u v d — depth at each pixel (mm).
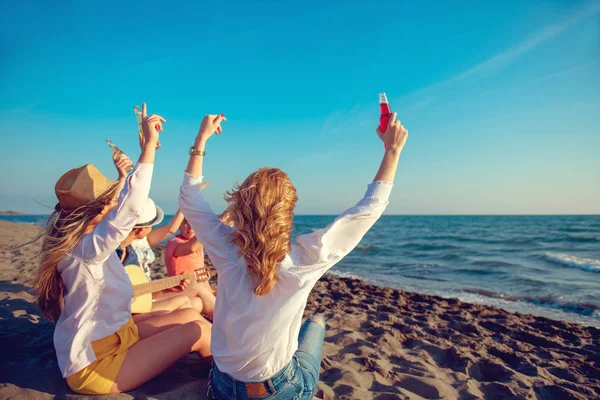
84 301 2045
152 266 10297
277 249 1621
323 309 6410
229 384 1858
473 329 5746
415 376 3465
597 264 14742
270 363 1770
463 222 80062
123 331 2182
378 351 4188
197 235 1874
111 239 1949
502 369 4000
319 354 2178
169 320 2490
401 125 1846
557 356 4695
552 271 13664
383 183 1782
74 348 2041
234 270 1771
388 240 31656
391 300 8094
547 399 3391
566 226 52562
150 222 2896
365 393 2926
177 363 2699
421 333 5238
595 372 4254
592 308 8109
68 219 2043
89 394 2098
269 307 1701
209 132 2010
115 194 2141
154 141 2025
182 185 1940
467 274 13406
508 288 10586
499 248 23594
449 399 3129
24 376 2367
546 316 7637
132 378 2145
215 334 1875
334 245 1744
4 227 19141
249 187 1691
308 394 1956
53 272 2062
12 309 3949
